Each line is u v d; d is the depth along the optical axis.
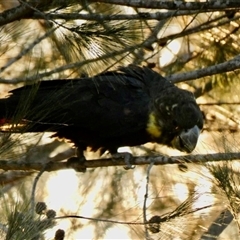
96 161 10.38
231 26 13.83
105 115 10.85
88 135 10.97
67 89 10.60
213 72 11.48
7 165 9.84
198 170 8.40
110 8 11.66
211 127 14.02
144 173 14.30
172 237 8.63
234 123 14.34
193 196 8.57
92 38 9.30
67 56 9.53
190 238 8.77
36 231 7.38
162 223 8.62
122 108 11.02
